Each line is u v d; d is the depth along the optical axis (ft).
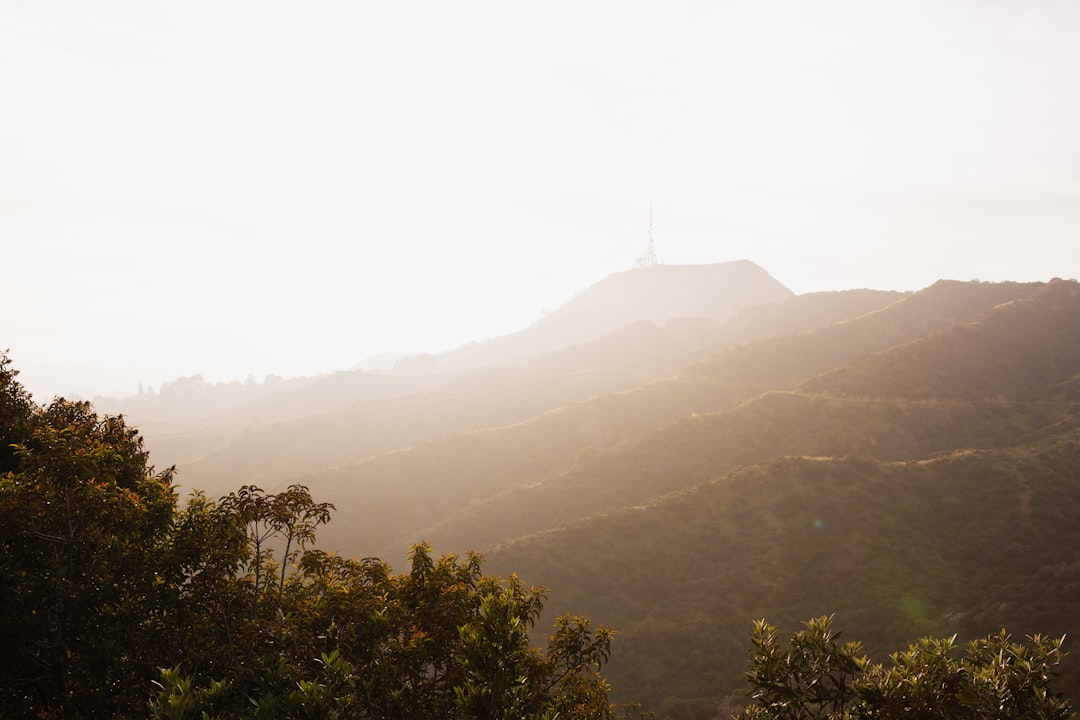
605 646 38.42
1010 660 22.13
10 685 33.24
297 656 28.60
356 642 29.63
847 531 183.52
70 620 33.50
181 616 32.58
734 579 171.22
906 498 196.24
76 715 30.04
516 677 24.11
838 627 146.10
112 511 35.17
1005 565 158.20
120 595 32.94
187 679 19.75
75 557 35.09
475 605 34.45
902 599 150.00
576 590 177.17
